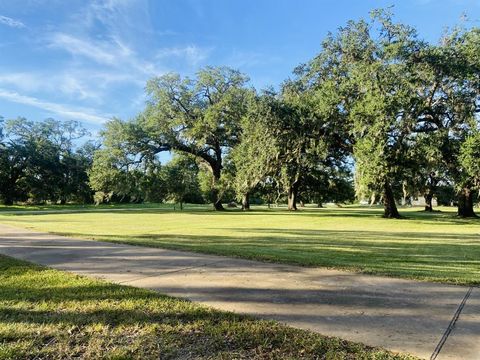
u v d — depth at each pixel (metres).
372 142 25.31
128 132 41.88
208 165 48.34
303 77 32.62
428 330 3.82
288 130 29.94
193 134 41.69
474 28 26.95
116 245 9.91
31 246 9.74
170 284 5.67
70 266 7.04
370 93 26.11
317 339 3.59
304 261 7.55
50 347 3.46
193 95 43.56
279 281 5.88
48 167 65.31
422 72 26.42
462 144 25.12
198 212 40.28
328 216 32.03
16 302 4.80
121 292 5.20
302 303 4.73
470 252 9.66
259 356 3.28
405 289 5.42
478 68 26.09
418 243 11.84
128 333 3.80
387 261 7.91
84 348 3.45
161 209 49.66
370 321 4.09
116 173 41.75
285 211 43.91
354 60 29.16
